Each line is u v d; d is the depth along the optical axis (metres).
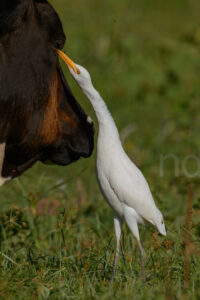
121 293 8.55
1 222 11.55
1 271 9.52
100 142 9.32
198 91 21.28
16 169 9.70
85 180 15.30
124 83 21.69
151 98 21.30
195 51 23.22
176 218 12.16
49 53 9.30
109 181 9.27
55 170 15.70
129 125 19.11
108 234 11.38
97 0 26.03
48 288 8.91
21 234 11.59
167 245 9.47
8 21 8.94
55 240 11.28
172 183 14.51
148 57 23.41
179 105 20.80
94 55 22.84
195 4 27.81
